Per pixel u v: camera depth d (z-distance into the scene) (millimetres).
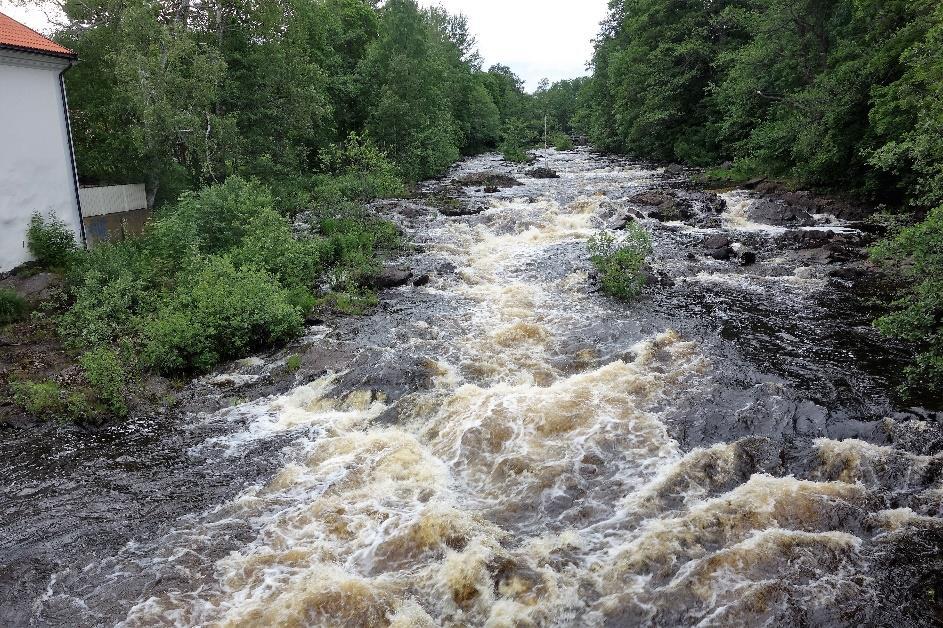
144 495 9117
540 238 23859
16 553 7914
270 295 15055
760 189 30641
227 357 14109
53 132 18875
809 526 7496
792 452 9070
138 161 24359
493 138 82938
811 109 27531
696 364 12219
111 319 14930
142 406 11867
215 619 6617
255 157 29234
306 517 8359
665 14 48781
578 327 14727
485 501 8555
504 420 10281
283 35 31750
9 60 17266
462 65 75062
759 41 34344
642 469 8969
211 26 29984
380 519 8188
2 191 17359
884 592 6488
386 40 46844
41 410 11562
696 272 19047
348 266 19828
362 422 11062
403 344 14227
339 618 6547
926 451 8750
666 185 35531
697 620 6301
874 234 22391
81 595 7133
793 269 18938
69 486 9422
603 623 6406
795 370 11953
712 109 45281
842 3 29406
